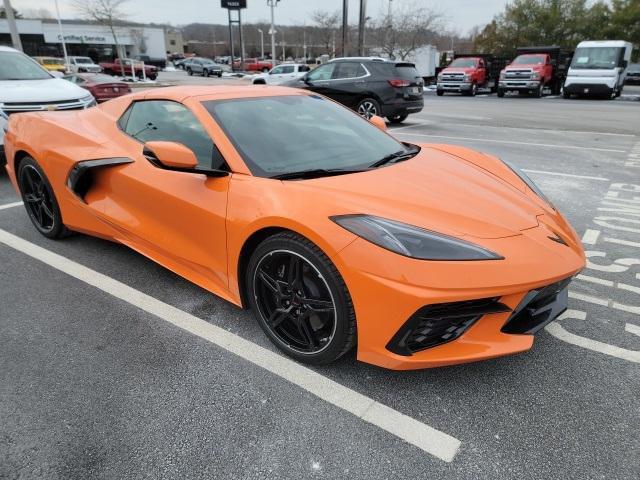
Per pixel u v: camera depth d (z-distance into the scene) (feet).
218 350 7.98
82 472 5.65
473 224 6.86
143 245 9.92
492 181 8.73
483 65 77.36
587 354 7.86
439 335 6.51
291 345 7.66
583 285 10.21
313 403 6.76
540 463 5.76
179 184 8.69
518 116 43.42
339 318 6.68
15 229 13.58
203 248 8.47
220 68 152.25
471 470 5.67
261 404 6.75
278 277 7.50
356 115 11.09
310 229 6.56
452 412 6.58
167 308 9.32
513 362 7.65
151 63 192.95
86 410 6.64
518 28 127.24
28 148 11.78
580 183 18.85
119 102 11.13
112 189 10.23
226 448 6.00
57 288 10.14
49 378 7.30
